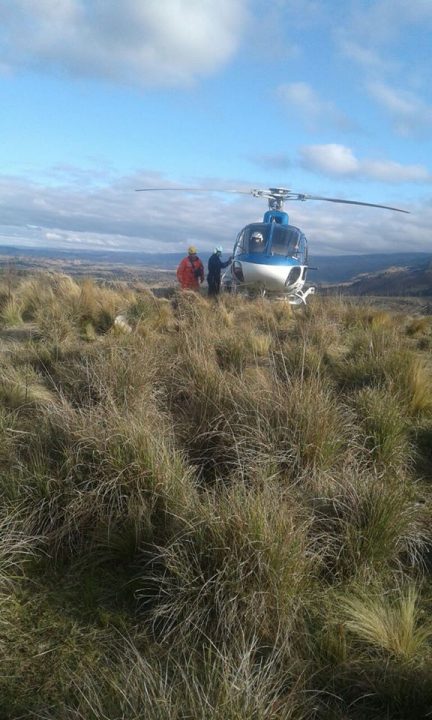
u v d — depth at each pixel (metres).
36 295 10.80
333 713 2.21
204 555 2.83
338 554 3.13
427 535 3.48
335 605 2.84
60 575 3.04
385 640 2.56
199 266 15.44
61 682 2.33
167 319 9.62
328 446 4.02
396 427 4.52
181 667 2.36
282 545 2.83
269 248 16.30
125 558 3.15
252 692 2.05
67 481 3.39
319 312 11.01
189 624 2.61
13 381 5.11
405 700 2.26
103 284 13.27
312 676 2.33
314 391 4.45
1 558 2.91
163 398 5.14
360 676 2.39
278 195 18.83
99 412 4.05
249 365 6.66
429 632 2.65
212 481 3.87
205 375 5.09
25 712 2.17
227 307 12.13
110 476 3.43
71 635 2.61
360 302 12.09
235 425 4.20
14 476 3.44
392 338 7.87
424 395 5.59
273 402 4.36
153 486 3.38
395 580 3.09
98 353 5.85
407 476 4.28
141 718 1.94
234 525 2.86
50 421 3.92
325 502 3.43
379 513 3.22
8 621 2.66
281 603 2.66
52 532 3.22
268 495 3.15
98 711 2.03
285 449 4.01
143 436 3.62
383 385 5.56
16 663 2.42
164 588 2.85
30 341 7.21
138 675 2.17
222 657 2.20
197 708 1.97
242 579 2.70
